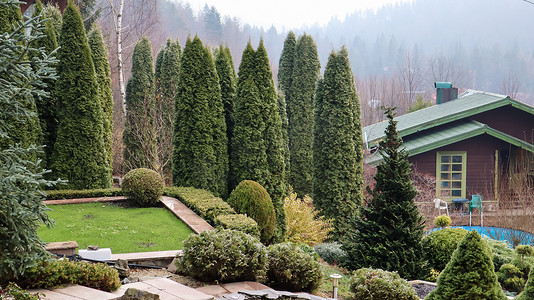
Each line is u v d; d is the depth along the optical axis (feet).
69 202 43.04
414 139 70.79
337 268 38.78
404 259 35.40
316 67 72.59
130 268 26.32
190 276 24.45
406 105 171.22
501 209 59.67
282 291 23.29
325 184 54.13
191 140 47.96
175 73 72.33
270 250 26.32
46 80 46.55
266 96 48.42
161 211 40.98
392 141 37.17
